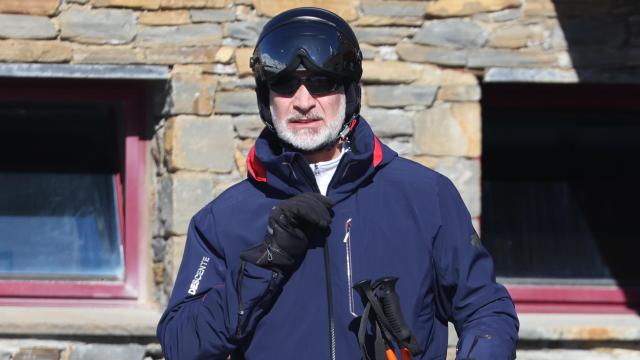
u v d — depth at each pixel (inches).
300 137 415.8
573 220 817.5
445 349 414.0
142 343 714.8
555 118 813.2
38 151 776.3
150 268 764.6
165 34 719.7
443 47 735.1
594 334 737.6
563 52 740.7
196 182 715.4
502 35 737.0
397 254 404.5
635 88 788.0
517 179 815.7
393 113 730.8
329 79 415.2
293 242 387.5
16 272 771.4
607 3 741.3
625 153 817.5
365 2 729.6
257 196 421.4
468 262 407.5
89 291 765.3
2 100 754.8
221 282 418.9
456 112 733.3
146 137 765.9
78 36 716.7
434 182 420.2
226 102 719.7
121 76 718.5
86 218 778.2
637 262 820.0
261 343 399.5
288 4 725.9
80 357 709.3
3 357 700.7
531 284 811.4
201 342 403.5
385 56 732.0
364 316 385.4
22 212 774.5
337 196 411.5
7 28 711.7
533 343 743.1
